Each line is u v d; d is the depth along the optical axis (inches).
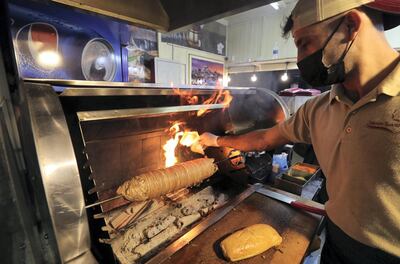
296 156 93.1
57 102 23.6
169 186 34.1
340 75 25.0
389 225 23.3
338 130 28.1
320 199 73.3
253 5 33.0
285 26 28.1
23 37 44.1
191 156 55.6
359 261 27.1
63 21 49.3
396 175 21.9
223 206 40.3
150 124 44.2
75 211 22.0
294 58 139.3
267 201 42.1
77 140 26.9
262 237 30.5
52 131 22.1
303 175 66.7
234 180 50.9
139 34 105.3
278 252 30.1
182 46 134.3
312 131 33.9
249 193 44.4
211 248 30.8
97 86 30.0
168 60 120.6
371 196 23.8
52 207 20.6
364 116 23.9
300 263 28.5
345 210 27.2
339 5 21.8
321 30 23.7
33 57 46.1
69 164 22.3
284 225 35.5
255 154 64.7
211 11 37.5
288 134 39.3
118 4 36.4
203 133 51.1
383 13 24.1
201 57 149.8
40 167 20.6
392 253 23.8
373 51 23.4
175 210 44.8
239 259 28.5
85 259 22.4
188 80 141.5
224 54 171.3
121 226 39.2
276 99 61.6
